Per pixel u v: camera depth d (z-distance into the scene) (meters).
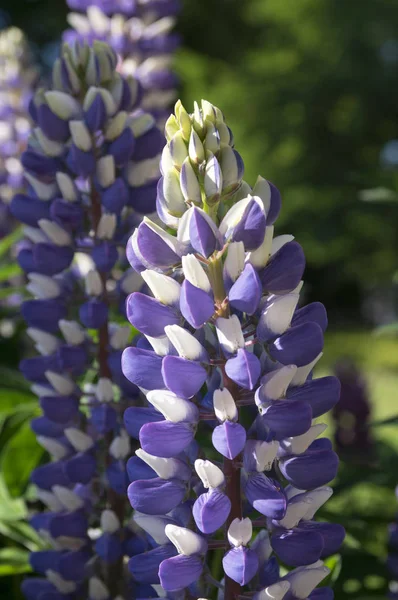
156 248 0.52
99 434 0.63
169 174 0.52
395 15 5.57
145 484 0.52
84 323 0.63
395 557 0.69
